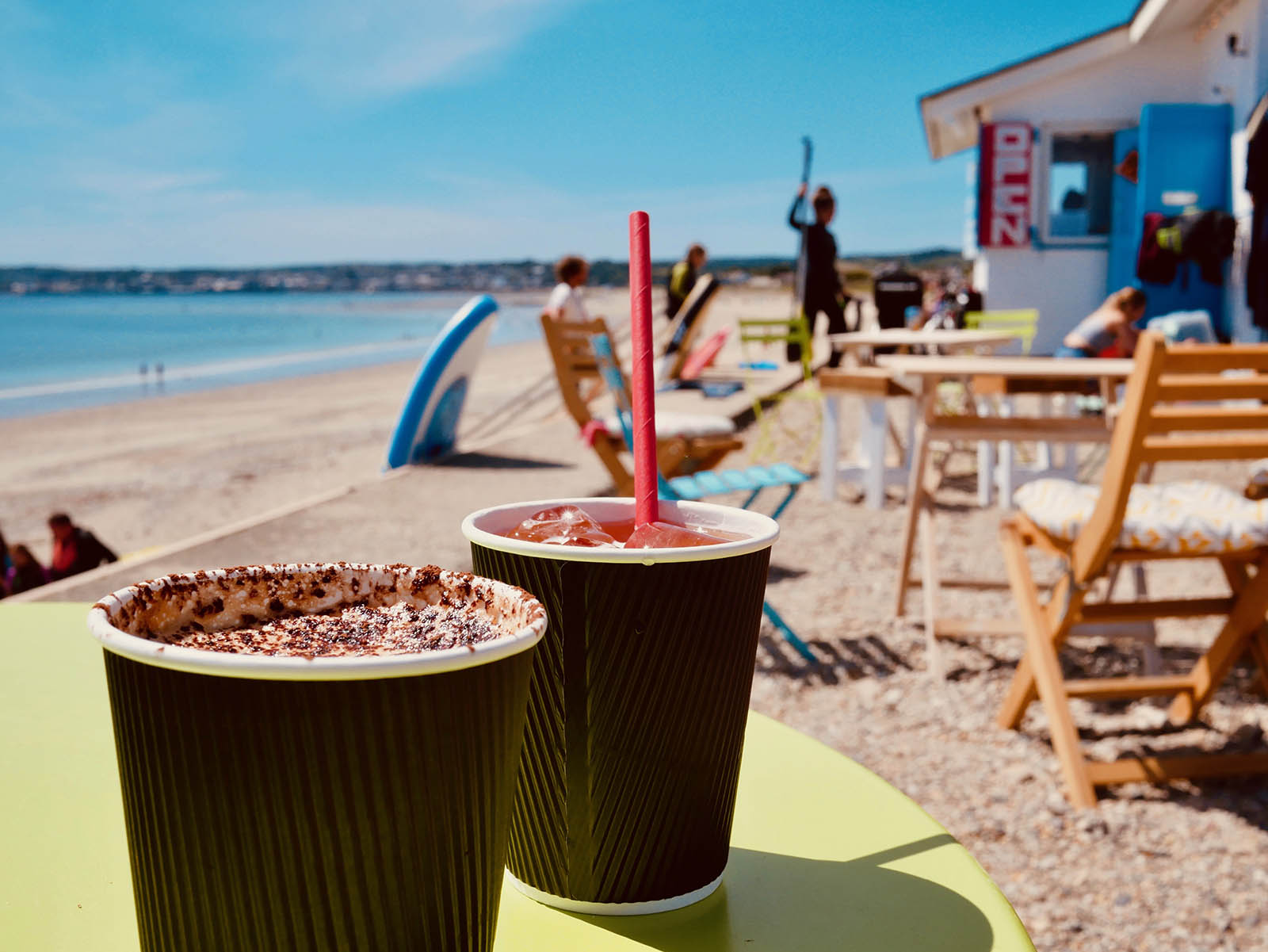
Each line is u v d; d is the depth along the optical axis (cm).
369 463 1270
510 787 44
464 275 15550
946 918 58
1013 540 345
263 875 39
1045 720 370
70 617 118
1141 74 1254
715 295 1334
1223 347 273
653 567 57
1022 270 1310
